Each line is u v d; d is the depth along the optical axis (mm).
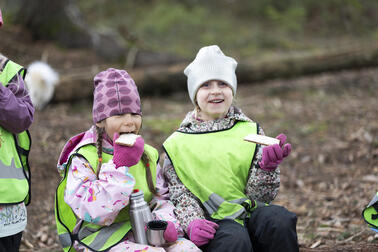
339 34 14273
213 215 2727
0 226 2291
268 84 9211
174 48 12156
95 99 2623
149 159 2730
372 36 13820
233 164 2822
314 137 6430
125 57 9055
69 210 2605
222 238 2504
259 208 2701
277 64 9297
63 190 2586
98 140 2596
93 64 8891
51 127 6500
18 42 8922
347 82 9016
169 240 2477
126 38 9594
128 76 2660
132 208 2469
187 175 2799
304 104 7930
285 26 14617
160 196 2748
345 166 5555
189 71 2990
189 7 15609
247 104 8070
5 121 2357
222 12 15578
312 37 14008
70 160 2564
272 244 2564
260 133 2930
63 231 2609
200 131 2928
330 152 5891
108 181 2398
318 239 3746
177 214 2678
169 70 8570
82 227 2557
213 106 2895
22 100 2480
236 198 2752
